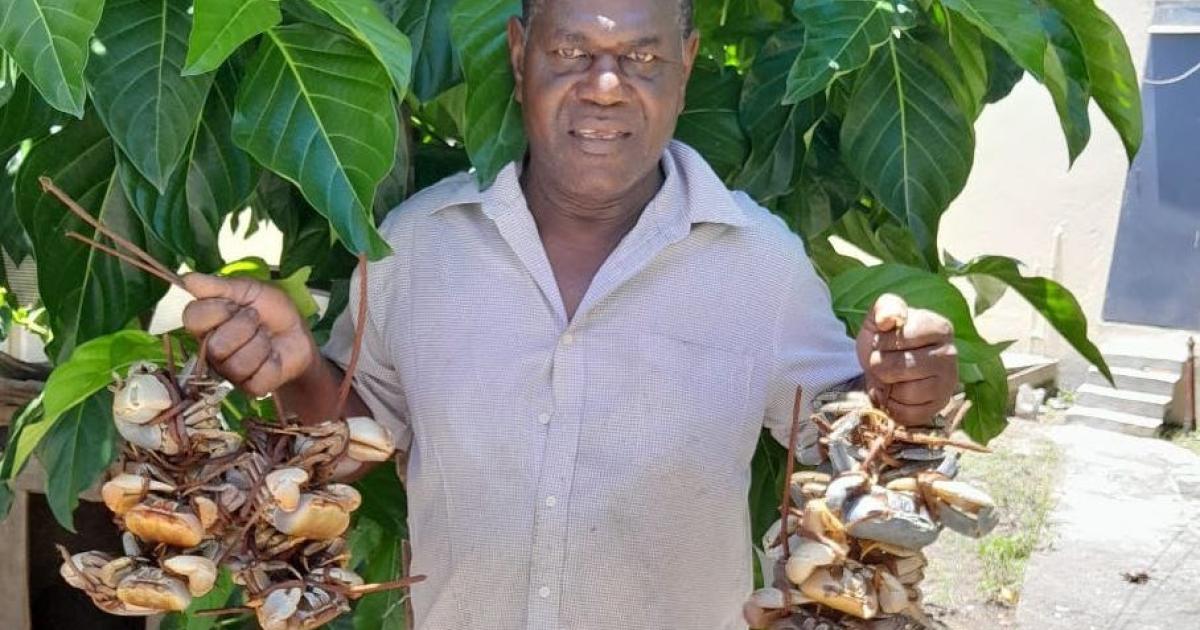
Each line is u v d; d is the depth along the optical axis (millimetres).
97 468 1566
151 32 1348
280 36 1381
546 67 1456
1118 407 7887
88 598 2371
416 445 1599
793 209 1866
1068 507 6434
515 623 1528
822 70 1466
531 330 1518
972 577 5625
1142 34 7805
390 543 1883
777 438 1649
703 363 1523
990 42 1787
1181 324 7934
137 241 1521
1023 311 8375
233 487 1121
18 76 1470
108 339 1381
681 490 1523
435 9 1632
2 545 2234
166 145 1329
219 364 1208
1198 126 7746
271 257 4402
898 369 1233
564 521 1493
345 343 1623
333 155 1347
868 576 1167
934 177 1688
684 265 1527
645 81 1450
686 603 1573
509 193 1521
